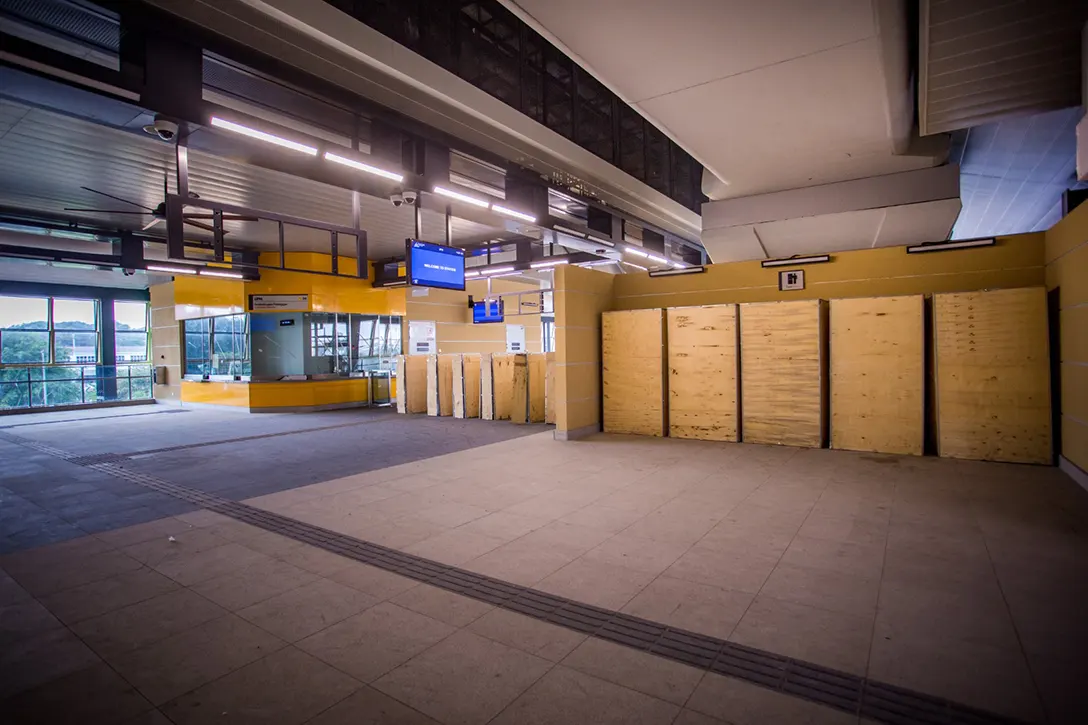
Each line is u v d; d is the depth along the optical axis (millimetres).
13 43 3439
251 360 13977
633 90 5695
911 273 7512
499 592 3264
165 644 2746
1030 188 10195
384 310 15742
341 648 2672
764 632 2744
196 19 4109
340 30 4883
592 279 9281
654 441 8336
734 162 7891
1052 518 4406
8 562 3916
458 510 4953
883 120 6484
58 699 2303
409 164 6422
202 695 2314
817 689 2270
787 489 5457
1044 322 6328
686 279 9164
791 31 4578
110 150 6965
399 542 4164
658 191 10844
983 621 2805
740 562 3639
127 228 10727
